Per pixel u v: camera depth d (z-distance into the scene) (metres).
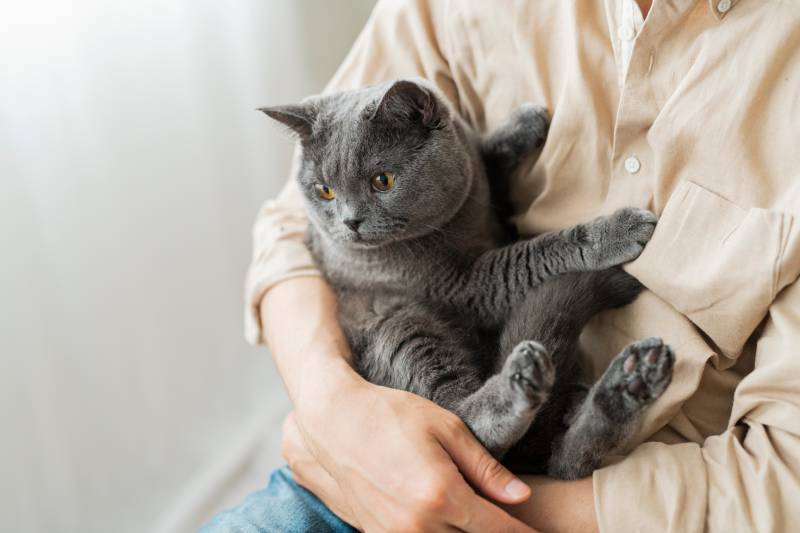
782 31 0.87
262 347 2.18
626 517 0.88
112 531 1.72
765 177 0.90
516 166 1.28
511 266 1.18
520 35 1.15
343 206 1.23
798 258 0.85
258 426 2.15
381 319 1.23
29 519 1.53
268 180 2.11
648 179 1.02
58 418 1.56
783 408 0.85
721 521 0.84
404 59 1.35
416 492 0.87
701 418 1.02
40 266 1.49
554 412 1.08
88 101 1.56
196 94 1.83
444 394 1.12
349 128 1.20
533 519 0.94
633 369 0.94
